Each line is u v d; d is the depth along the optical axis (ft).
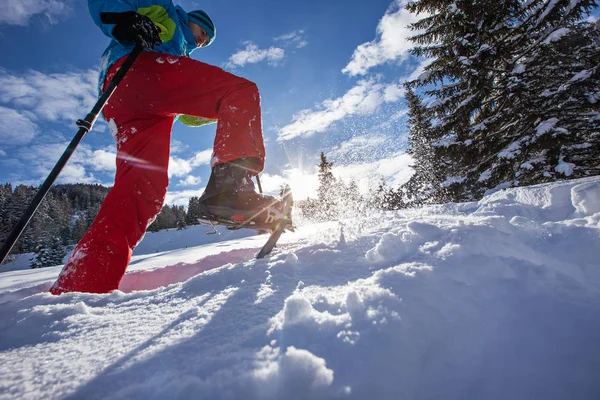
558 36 19.19
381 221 5.03
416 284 2.16
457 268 2.40
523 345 1.77
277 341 1.69
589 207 3.95
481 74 21.34
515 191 5.80
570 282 2.30
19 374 1.67
